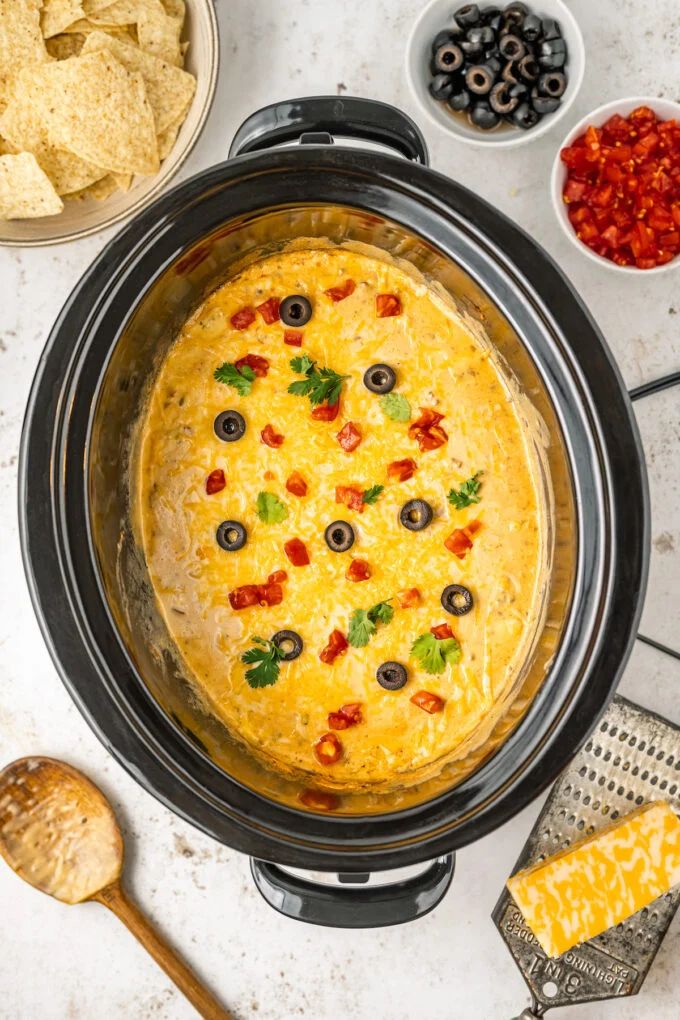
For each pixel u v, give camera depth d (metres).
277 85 0.85
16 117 0.80
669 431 0.84
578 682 0.69
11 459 0.85
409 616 0.75
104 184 0.83
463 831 0.69
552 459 0.72
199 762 0.71
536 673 0.72
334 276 0.75
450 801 0.70
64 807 0.84
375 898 0.76
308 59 0.85
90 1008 0.86
